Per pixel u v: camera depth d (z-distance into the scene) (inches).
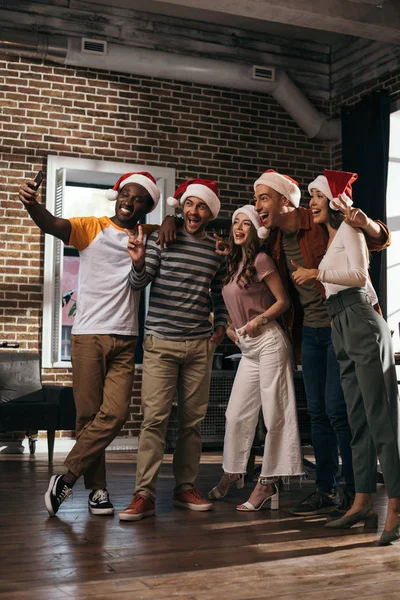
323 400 142.8
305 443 233.8
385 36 266.8
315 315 140.5
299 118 309.9
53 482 135.4
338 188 127.2
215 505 149.8
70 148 281.3
